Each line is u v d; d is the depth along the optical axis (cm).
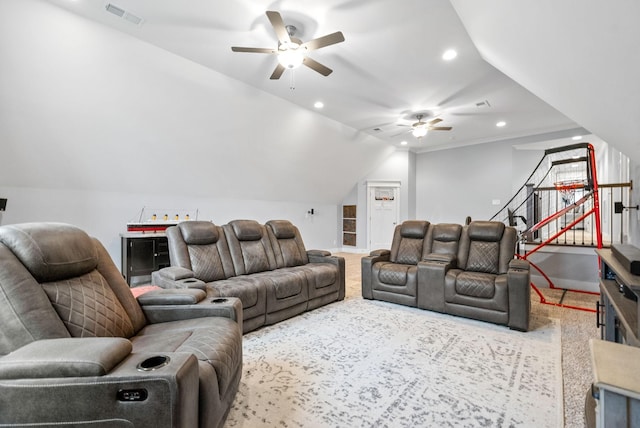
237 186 609
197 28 311
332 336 282
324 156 680
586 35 145
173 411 102
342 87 443
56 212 410
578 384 202
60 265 147
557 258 455
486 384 202
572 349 254
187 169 508
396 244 431
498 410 175
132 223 458
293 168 657
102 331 151
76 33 299
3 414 101
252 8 278
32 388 100
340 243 891
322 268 379
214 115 452
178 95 399
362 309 364
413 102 495
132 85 362
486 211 726
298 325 311
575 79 200
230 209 630
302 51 287
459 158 767
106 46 320
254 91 451
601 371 80
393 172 820
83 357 102
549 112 534
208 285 285
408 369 221
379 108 526
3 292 125
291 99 490
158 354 116
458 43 327
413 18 288
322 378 210
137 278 486
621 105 184
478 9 220
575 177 948
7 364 101
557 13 147
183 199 550
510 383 203
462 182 762
